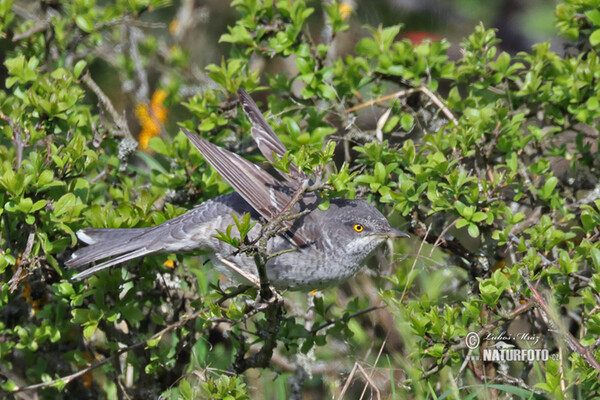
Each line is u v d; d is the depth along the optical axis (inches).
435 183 375.9
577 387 360.2
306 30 431.2
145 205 394.6
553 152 418.0
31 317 408.8
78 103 434.9
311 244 384.2
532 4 551.2
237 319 346.9
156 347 384.2
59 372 409.4
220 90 421.7
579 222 410.9
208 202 395.9
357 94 427.8
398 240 441.4
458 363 385.7
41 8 454.0
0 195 350.3
